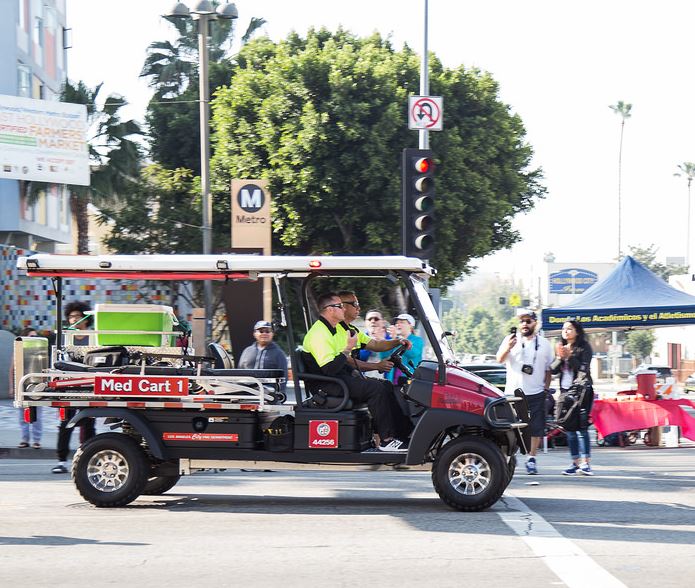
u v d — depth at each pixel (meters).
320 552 8.97
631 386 55.81
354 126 39.53
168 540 9.55
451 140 41.59
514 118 46.97
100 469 11.60
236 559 8.67
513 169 46.84
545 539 9.59
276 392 11.69
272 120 41.31
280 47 46.34
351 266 11.63
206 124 29.41
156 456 11.32
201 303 27.73
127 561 8.60
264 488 13.55
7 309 38.44
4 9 44.97
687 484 14.05
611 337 94.69
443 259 41.94
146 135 48.75
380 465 11.33
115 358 11.87
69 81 43.88
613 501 12.23
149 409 11.51
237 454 11.42
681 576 7.98
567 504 11.94
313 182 40.00
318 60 40.81
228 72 50.19
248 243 24.28
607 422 20.53
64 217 56.00
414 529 10.14
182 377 11.36
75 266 11.70
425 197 17.86
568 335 15.43
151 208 45.38
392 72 41.56
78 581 7.85
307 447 11.31
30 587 7.66
